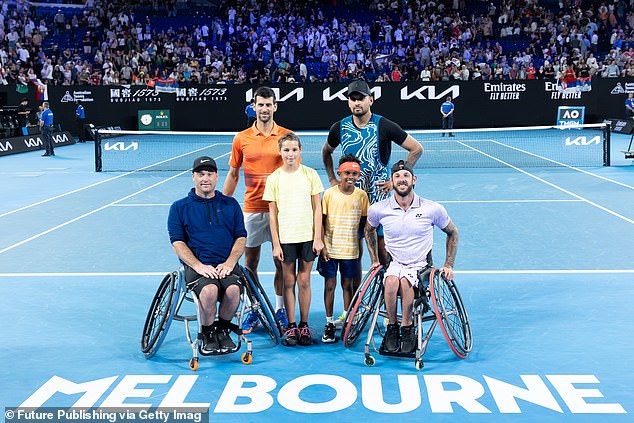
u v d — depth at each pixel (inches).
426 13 1562.5
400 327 256.5
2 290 339.9
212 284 245.8
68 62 1392.7
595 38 1461.6
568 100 1314.0
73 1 1595.7
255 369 242.1
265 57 1499.8
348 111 1330.0
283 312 290.0
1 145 1063.6
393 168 257.1
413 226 258.5
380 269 257.4
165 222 513.0
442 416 203.2
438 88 1321.4
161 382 230.7
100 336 276.2
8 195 653.3
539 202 572.4
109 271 375.2
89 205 591.8
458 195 618.8
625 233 448.8
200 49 1513.3
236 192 671.1
